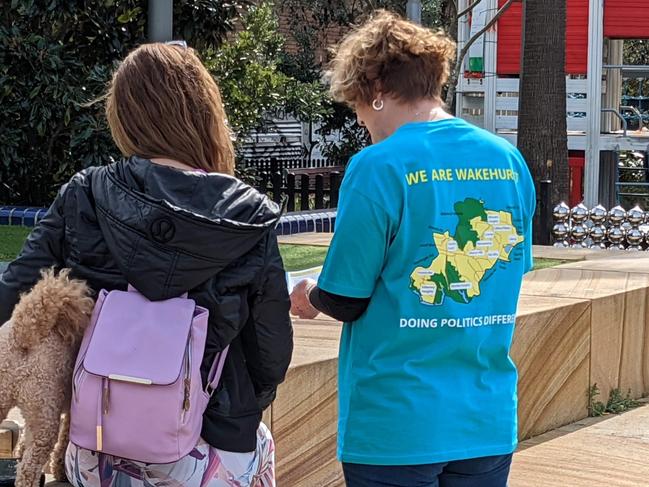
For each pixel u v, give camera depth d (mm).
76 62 10586
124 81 2588
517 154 2801
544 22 12508
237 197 2516
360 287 2590
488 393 2689
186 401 2404
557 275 6742
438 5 19172
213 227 2404
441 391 2621
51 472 3072
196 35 11039
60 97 10234
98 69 10430
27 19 10812
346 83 2750
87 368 2398
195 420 2447
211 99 2639
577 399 5914
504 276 2709
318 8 19391
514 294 2744
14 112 10531
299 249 8055
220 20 11180
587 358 5934
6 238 8781
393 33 2693
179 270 2426
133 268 2436
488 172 2674
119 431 2393
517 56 15234
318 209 12398
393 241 2586
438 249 2602
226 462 2541
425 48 2691
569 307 5707
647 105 23062
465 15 15039
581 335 5840
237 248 2461
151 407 2381
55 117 10477
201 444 2518
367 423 2641
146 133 2562
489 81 15305
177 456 2410
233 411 2553
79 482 2555
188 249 2412
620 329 6199
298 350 4359
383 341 2633
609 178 16344
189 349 2422
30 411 2582
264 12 13953
